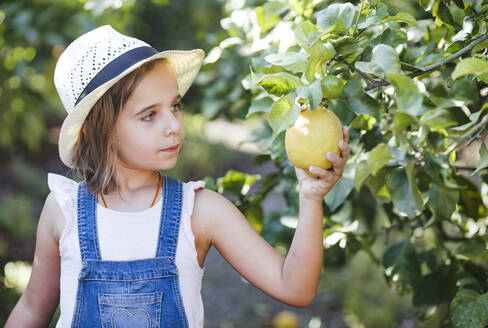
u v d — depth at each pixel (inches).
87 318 45.8
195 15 286.5
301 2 58.2
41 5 117.3
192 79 57.4
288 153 40.9
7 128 187.0
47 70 144.2
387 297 135.5
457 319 49.8
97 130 46.6
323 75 39.1
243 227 47.7
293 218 63.2
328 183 41.0
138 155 46.1
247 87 55.3
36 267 50.9
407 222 66.1
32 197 217.0
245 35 74.9
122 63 45.8
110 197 48.8
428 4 48.6
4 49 131.7
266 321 144.7
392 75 33.5
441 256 65.2
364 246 65.6
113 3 86.4
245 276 47.1
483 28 46.3
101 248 46.4
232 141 333.7
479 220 64.6
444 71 50.8
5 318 107.2
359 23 43.5
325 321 140.7
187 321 46.4
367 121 50.8
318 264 43.3
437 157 45.8
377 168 42.8
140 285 45.5
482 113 43.3
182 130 46.7
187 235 46.7
